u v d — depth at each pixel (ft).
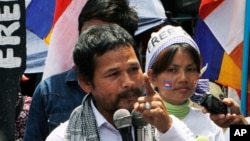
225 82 42.65
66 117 30.30
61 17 36.09
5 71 34.27
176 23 48.73
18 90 34.37
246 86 40.68
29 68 46.11
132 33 31.04
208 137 28.25
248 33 40.63
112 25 21.88
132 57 20.94
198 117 28.71
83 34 21.83
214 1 42.11
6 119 33.78
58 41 35.63
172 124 20.80
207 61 42.96
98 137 21.56
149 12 46.03
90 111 21.89
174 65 28.07
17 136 37.32
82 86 22.11
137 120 20.70
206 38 42.96
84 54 21.21
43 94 30.66
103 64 20.88
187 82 28.12
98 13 30.22
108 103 21.02
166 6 51.85
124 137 20.20
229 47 42.47
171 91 28.22
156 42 28.71
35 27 46.01
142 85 20.90
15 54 34.37
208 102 25.52
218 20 42.52
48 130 30.66
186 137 20.99
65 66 35.45
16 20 34.45
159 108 20.35
